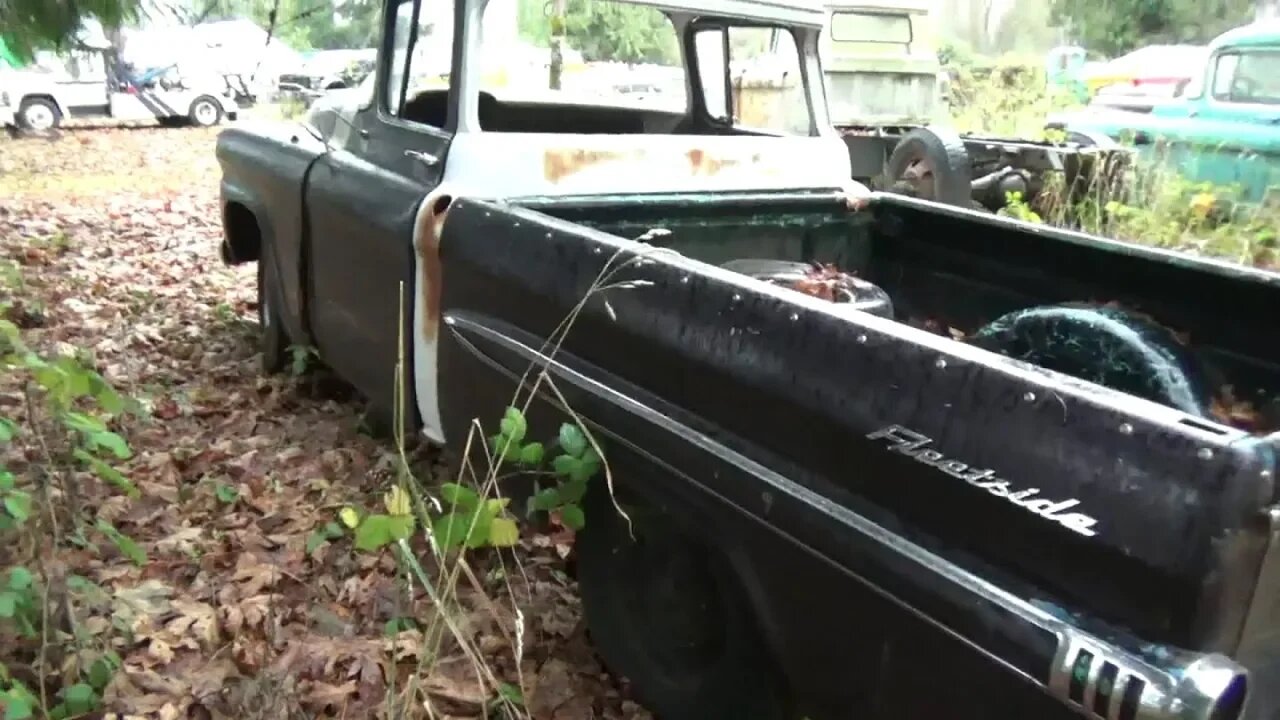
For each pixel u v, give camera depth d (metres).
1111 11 17.86
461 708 2.78
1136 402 1.56
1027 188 7.60
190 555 3.45
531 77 4.47
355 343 3.85
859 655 1.90
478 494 2.62
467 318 3.06
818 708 2.06
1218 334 2.87
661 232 2.85
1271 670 1.49
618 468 2.48
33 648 2.78
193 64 17.47
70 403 3.15
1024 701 1.61
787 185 3.97
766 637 2.14
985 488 1.67
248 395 4.92
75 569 3.27
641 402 2.38
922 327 3.67
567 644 3.06
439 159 3.40
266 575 3.33
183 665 2.90
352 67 4.44
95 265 7.53
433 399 3.38
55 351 4.16
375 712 2.74
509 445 2.50
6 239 8.13
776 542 2.05
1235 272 2.77
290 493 3.93
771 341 2.07
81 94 16.77
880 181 7.47
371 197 3.61
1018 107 12.30
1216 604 1.41
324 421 4.65
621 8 4.54
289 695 2.72
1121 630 1.49
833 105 8.96
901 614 1.79
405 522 2.23
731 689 2.34
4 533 2.90
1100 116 10.22
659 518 2.49
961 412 1.72
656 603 2.59
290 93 5.50
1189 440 1.44
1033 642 1.56
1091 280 3.22
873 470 1.86
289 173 4.34
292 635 3.06
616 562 2.71
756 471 2.06
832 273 3.41
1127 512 1.49
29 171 12.46
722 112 4.62
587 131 4.92
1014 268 3.46
